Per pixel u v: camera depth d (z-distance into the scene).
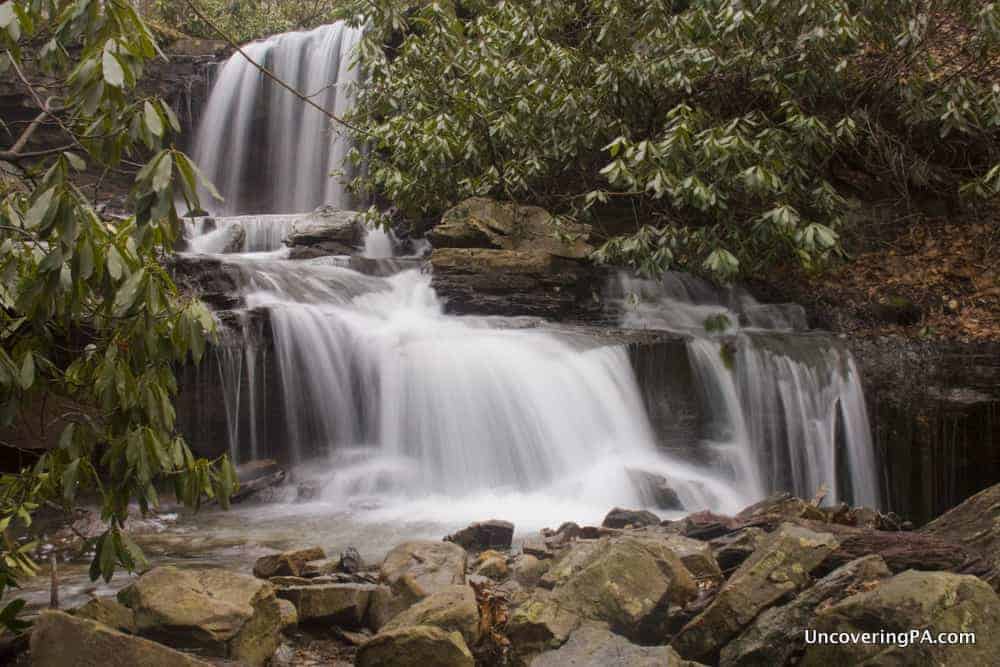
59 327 3.68
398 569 4.05
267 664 3.30
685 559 3.73
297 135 16.08
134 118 2.81
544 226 10.38
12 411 3.29
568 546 4.59
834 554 3.49
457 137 9.94
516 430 7.49
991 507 3.89
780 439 8.37
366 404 7.96
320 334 8.08
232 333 7.53
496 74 9.35
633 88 9.75
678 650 3.20
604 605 3.30
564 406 7.60
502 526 5.27
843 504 5.05
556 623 3.20
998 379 8.11
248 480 7.17
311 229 12.27
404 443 7.74
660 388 8.25
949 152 10.75
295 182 16.05
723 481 8.08
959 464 7.91
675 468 7.84
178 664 2.82
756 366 8.48
